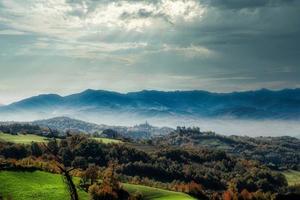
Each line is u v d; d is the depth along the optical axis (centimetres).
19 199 10300
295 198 7150
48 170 12875
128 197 12569
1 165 12656
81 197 11131
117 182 13112
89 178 12538
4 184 11244
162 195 13475
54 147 3731
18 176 11969
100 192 11462
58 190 10988
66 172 3472
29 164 13138
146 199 12988
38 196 10506
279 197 7275
